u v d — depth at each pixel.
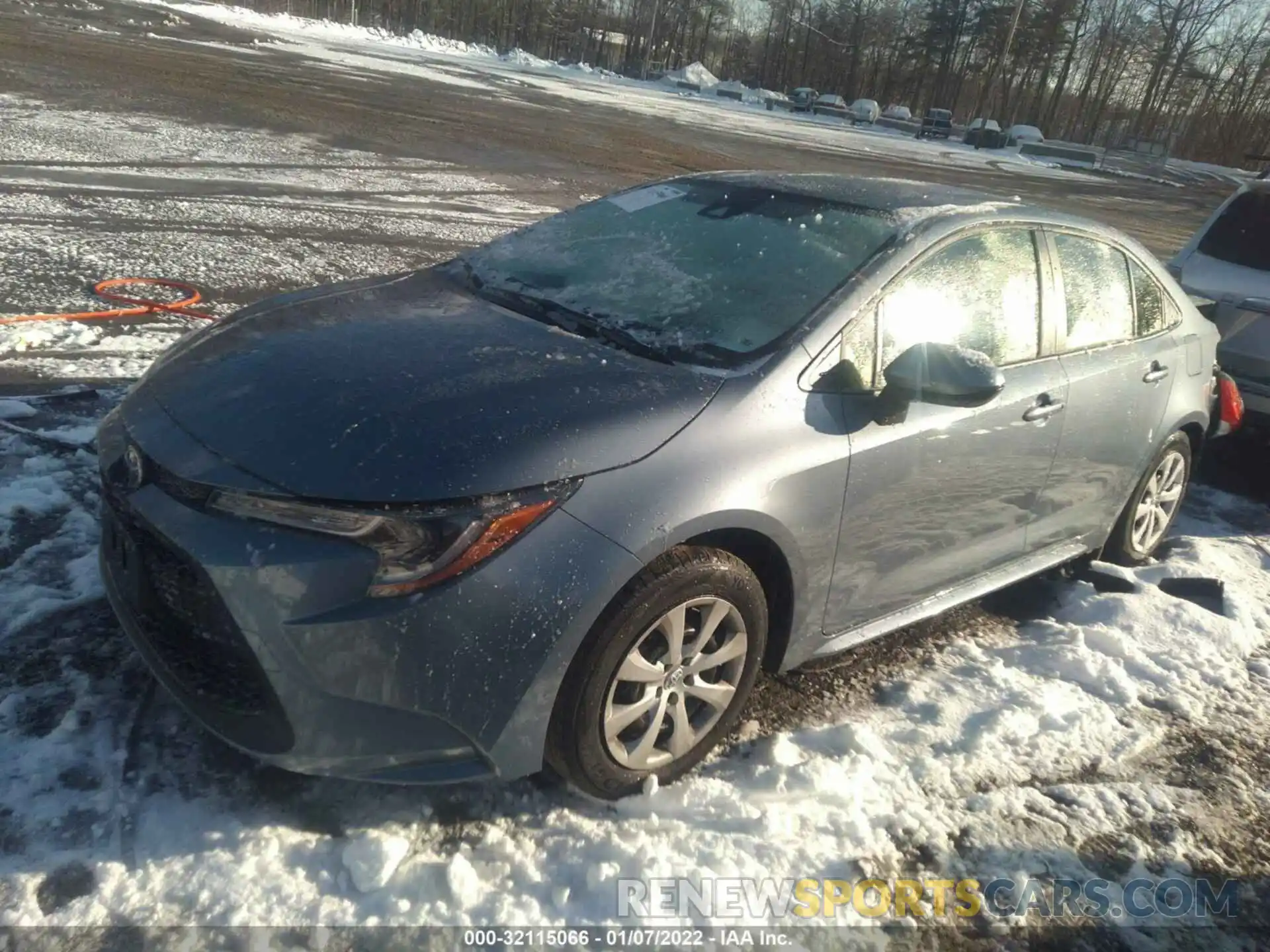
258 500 2.35
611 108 28.39
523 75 38.41
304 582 2.27
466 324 3.12
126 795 2.54
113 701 2.87
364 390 2.62
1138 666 3.83
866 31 71.56
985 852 2.81
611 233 3.78
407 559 2.30
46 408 4.75
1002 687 3.59
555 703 2.50
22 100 13.21
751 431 2.78
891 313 3.22
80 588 3.37
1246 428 6.47
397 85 23.30
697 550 2.66
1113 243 4.25
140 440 2.62
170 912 2.27
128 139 11.88
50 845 2.38
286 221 9.23
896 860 2.73
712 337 3.05
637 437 2.60
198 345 3.08
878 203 3.62
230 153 12.10
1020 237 3.78
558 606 2.38
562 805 2.73
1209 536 5.32
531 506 2.40
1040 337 3.75
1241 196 6.54
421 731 2.37
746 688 2.96
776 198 3.76
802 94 49.38
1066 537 4.18
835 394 3.00
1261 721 3.63
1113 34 64.81
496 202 11.62
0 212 8.16
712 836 2.68
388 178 12.15
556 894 2.44
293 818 2.56
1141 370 4.17
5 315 5.95
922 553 3.40
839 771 2.96
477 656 2.33
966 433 3.32
